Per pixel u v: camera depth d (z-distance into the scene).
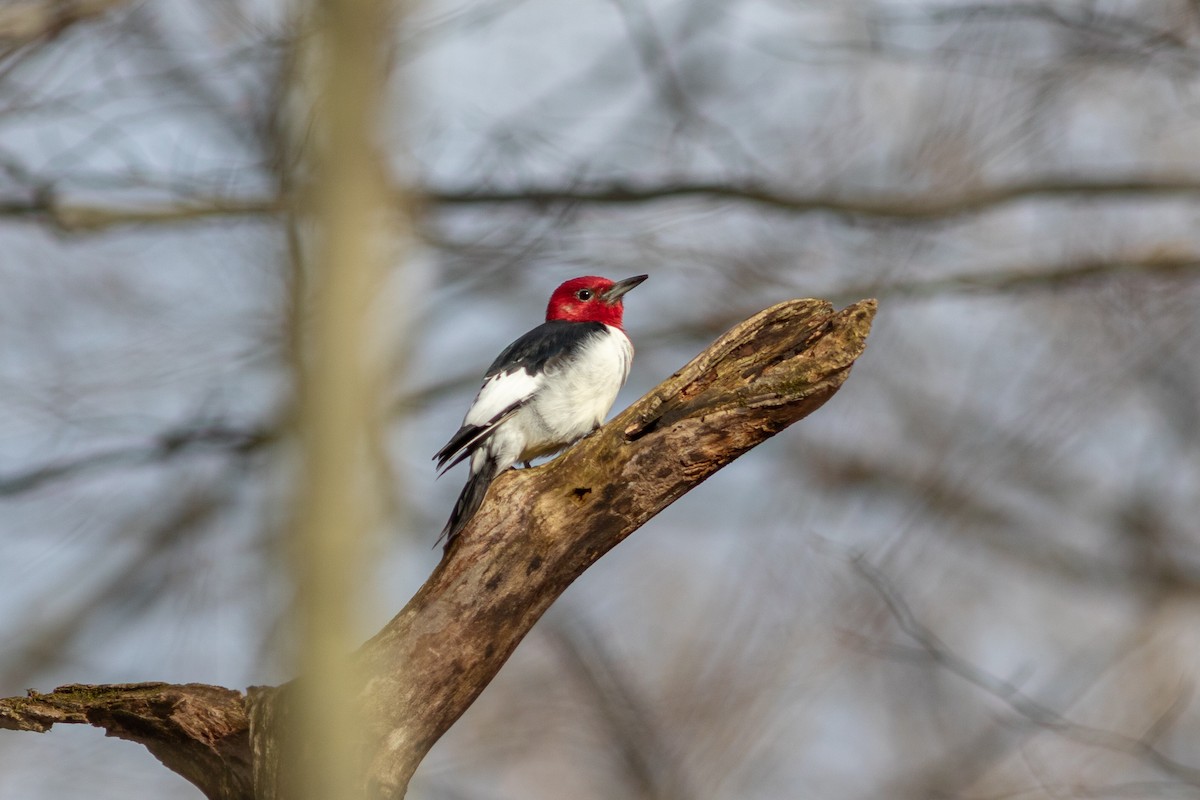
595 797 13.30
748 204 16.34
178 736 7.67
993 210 16.73
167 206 13.99
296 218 11.05
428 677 7.66
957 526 16.58
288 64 11.64
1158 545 17.19
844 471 16.39
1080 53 15.54
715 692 13.05
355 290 10.08
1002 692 11.79
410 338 13.79
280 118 12.20
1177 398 17.56
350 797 7.43
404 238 13.34
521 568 7.80
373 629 9.62
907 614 12.07
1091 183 16.55
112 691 7.67
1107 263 17.02
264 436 14.91
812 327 7.76
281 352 11.81
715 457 7.81
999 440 16.94
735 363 7.80
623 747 12.98
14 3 11.73
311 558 9.49
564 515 7.81
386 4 10.41
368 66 10.32
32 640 14.06
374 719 7.59
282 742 7.50
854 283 17.17
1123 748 11.44
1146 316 17.08
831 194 16.55
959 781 14.23
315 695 7.49
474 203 15.65
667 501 7.93
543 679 14.12
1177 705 14.08
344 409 9.83
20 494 14.76
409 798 13.76
